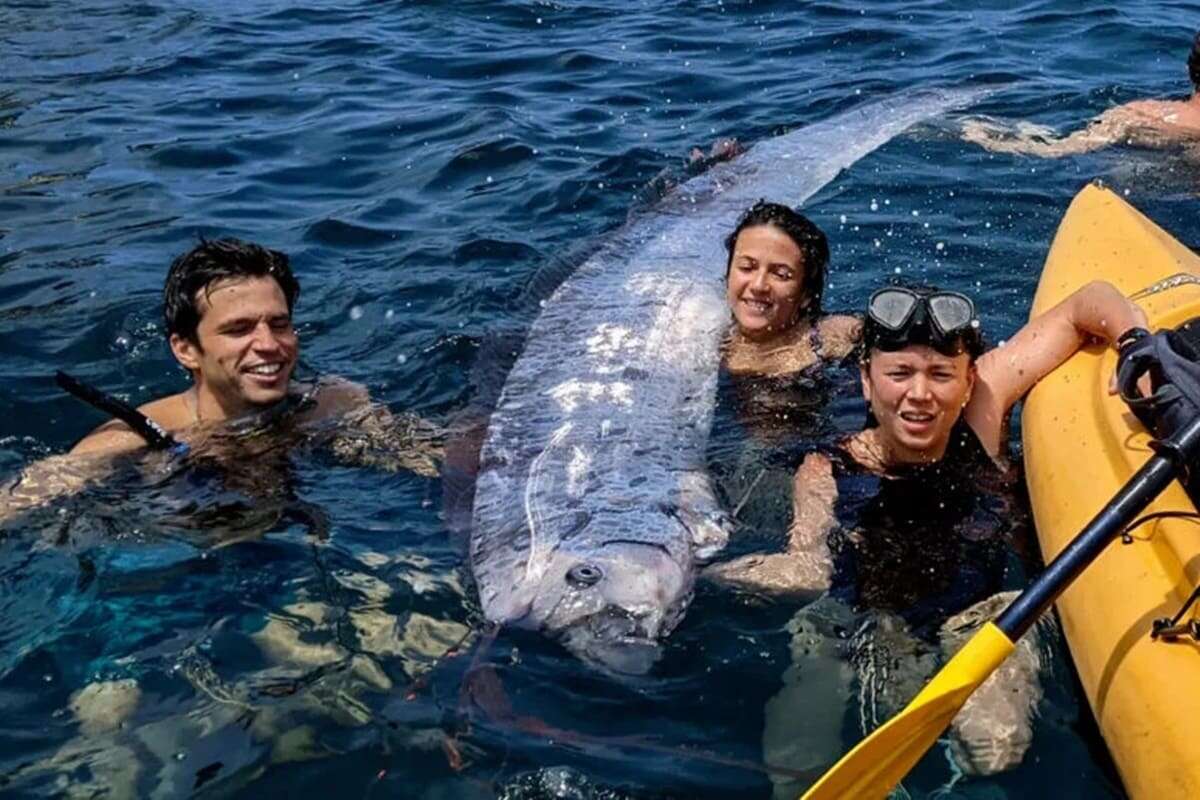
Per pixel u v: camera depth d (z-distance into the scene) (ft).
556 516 13.67
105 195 23.32
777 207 17.60
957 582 13.00
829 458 14.61
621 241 20.80
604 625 12.30
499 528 13.71
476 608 12.74
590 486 14.19
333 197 23.22
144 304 18.95
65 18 34.63
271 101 27.99
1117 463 12.82
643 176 23.50
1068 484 13.14
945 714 10.07
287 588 12.97
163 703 11.52
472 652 12.14
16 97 28.58
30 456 15.40
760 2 33.83
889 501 13.97
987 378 14.75
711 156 23.94
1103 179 22.27
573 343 17.67
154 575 13.15
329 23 33.60
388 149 25.27
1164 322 14.46
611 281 19.39
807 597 12.85
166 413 15.67
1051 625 12.54
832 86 27.68
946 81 27.61
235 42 32.14
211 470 14.90
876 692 11.69
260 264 15.31
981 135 24.09
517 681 11.80
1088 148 23.43
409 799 10.53
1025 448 14.42
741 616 12.62
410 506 14.33
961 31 30.86
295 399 16.08
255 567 13.28
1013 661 11.97
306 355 17.93
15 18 34.65
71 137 26.09
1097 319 14.65
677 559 13.07
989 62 28.66
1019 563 13.32
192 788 10.63
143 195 23.31
